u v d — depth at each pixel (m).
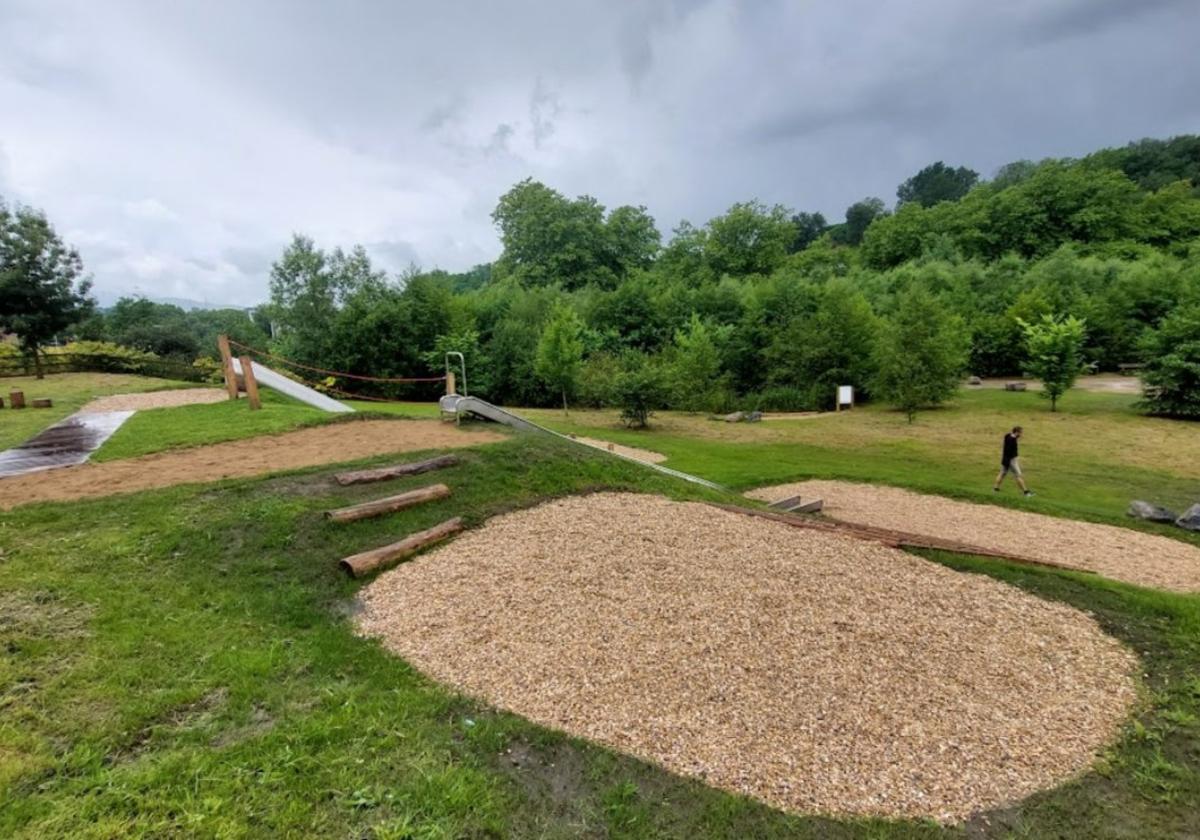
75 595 4.34
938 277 36.06
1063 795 3.01
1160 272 30.73
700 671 3.79
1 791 2.59
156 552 5.09
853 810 2.82
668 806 2.79
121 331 40.34
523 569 5.14
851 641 4.20
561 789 2.87
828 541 6.14
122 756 2.88
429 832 2.51
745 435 17.62
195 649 3.82
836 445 15.96
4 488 6.55
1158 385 18.92
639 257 46.38
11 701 3.21
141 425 10.34
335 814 2.57
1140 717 3.73
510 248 43.00
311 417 10.63
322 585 4.88
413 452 8.01
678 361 25.00
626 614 4.43
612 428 18.61
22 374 21.42
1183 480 11.87
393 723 3.22
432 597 4.71
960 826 2.77
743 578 5.04
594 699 3.53
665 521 6.40
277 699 3.38
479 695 3.56
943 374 21.30
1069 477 12.17
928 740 3.31
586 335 28.73
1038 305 29.44
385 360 25.69
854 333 25.59
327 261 26.53
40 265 18.83
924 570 5.66
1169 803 2.99
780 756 3.13
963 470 12.95
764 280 35.25
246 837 2.42
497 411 10.69
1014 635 4.57
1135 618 5.13
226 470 7.27
